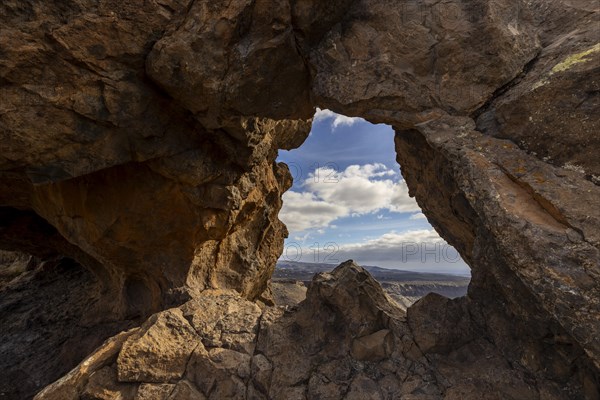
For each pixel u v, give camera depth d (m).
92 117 7.18
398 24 6.32
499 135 5.33
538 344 5.12
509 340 5.54
